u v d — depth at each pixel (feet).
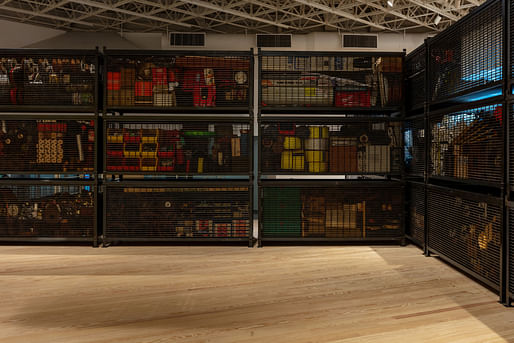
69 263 11.99
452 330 7.30
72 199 14.32
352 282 10.12
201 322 7.62
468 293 9.32
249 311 8.17
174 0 24.61
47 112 16.22
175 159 14.37
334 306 8.46
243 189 14.34
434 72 12.45
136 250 13.76
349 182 14.38
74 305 8.51
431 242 12.67
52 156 14.24
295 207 14.39
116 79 14.29
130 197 14.29
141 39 31.68
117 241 15.21
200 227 14.29
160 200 14.29
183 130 14.38
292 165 14.44
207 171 14.42
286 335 7.06
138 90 14.33
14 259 12.47
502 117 8.80
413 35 30.30
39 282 10.12
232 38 30.35
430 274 10.85
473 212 10.16
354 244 14.78
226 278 10.50
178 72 14.40
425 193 12.98
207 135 14.40
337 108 14.56
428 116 12.71
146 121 14.24
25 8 27.66
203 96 14.38
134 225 14.25
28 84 14.21
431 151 12.66
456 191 10.93
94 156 14.25
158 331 7.22
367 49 29.96
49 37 29.68
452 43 11.32
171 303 8.64
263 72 14.40
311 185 14.34
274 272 11.03
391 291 9.43
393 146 14.56
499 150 9.10
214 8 24.80
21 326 7.43
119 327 7.39
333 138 14.48
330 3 26.76
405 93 14.97
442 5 26.12
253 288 9.65
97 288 9.66
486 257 9.56
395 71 14.56
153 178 16.02
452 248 11.27
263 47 30.25
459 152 10.85
